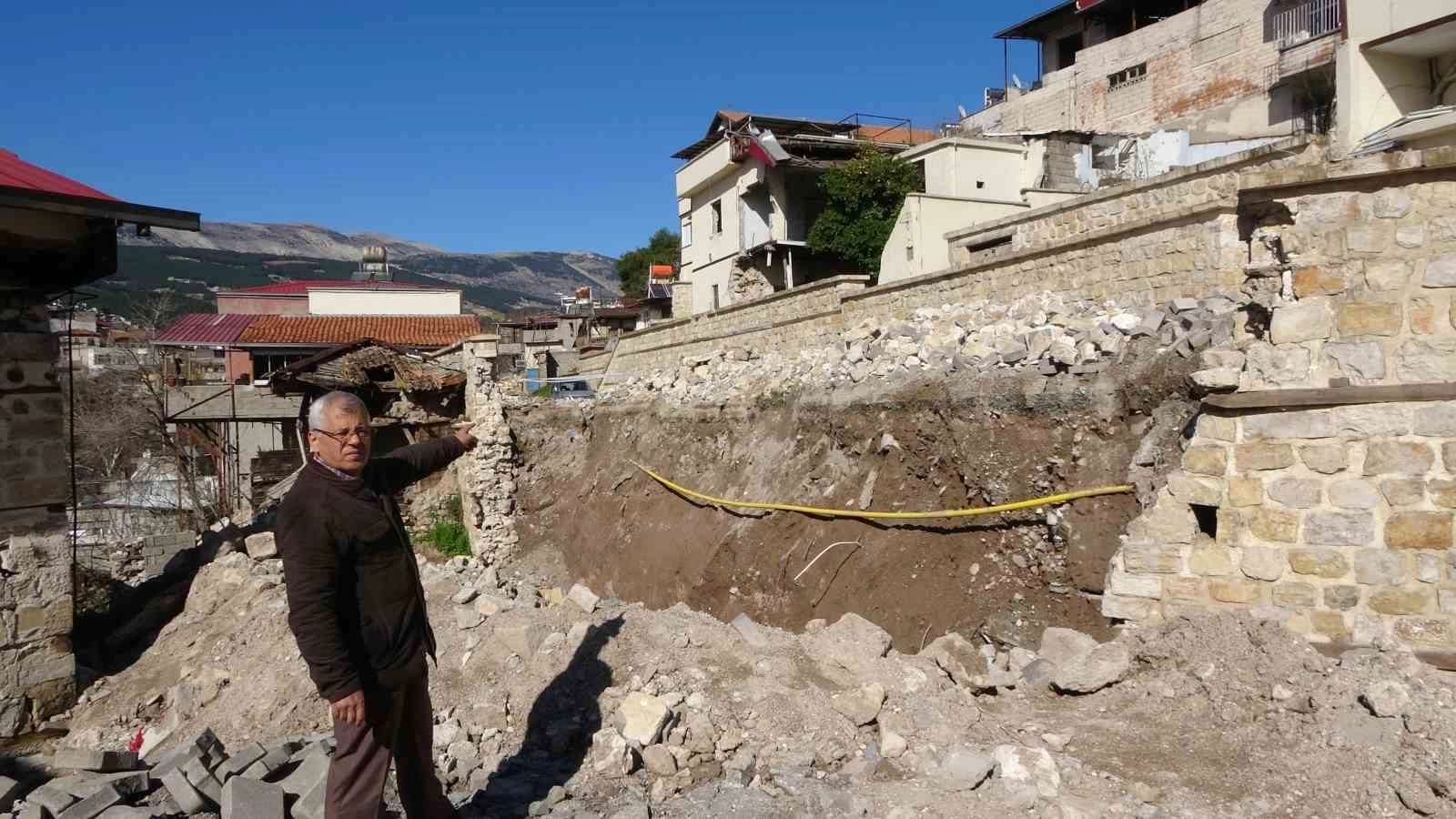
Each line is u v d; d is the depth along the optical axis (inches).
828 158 1154.0
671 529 635.5
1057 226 568.1
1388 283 217.0
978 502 389.7
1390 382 215.3
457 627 273.1
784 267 1134.4
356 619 150.2
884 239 1002.7
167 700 308.5
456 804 184.9
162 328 1571.1
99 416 1039.0
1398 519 211.6
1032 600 335.9
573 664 236.5
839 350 592.7
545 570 773.9
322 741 205.0
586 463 844.0
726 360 768.9
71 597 337.4
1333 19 888.3
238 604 351.6
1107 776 179.5
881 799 174.4
